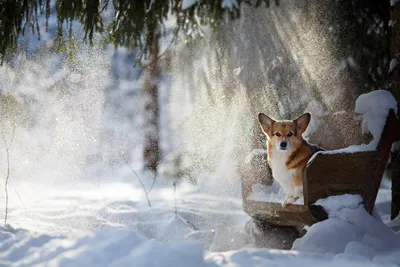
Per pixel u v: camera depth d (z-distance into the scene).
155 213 8.20
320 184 5.53
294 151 6.11
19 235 5.11
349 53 9.40
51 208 8.57
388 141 5.79
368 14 9.16
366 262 4.34
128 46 8.69
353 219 5.32
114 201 9.41
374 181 5.64
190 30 9.08
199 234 6.90
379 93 5.98
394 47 7.32
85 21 8.34
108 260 4.22
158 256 4.14
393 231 5.80
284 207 6.12
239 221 7.90
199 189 11.66
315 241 5.13
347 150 5.58
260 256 4.41
